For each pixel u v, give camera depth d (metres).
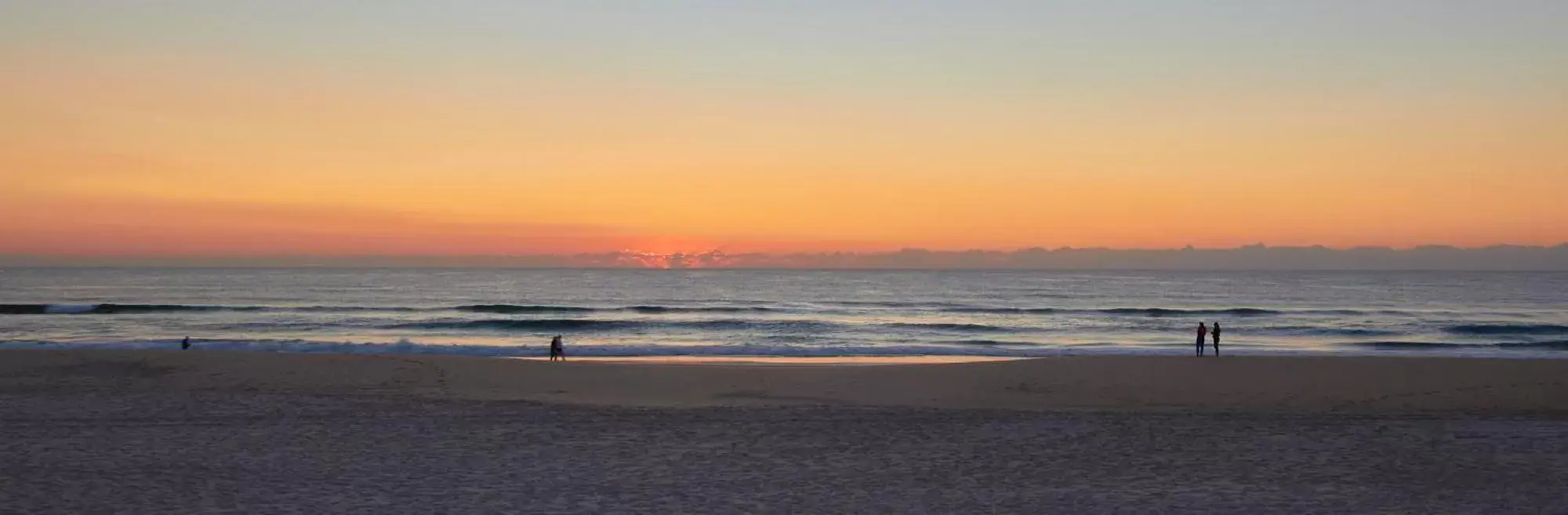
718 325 59.53
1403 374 25.41
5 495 10.80
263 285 137.00
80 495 10.88
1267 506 10.89
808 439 15.21
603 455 13.88
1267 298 109.81
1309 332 56.69
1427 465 13.13
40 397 18.81
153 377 24.58
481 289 128.25
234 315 66.38
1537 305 93.94
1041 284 165.12
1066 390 23.36
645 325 58.22
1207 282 179.25
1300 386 23.55
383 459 13.36
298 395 19.89
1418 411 19.70
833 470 12.89
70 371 25.44
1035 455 13.93
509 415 17.48
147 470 12.34
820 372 26.53
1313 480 12.24
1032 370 26.44
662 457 13.73
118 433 15.01
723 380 24.78
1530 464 13.12
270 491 11.26
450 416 17.22
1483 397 21.80
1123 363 27.92
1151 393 22.84
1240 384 23.98
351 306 80.56
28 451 13.48
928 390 23.20
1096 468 13.05
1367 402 21.27
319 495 11.14
